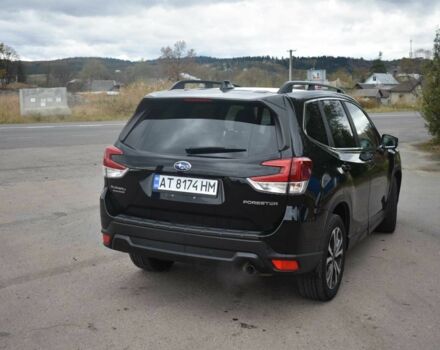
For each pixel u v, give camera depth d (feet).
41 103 83.46
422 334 13.08
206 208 13.42
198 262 13.55
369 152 18.40
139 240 14.17
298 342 12.57
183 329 13.17
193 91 15.24
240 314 14.12
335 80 352.28
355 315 14.15
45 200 27.09
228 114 14.02
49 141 51.88
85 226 22.50
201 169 13.44
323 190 13.78
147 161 14.19
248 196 13.01
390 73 441.68
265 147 13.28
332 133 15.89
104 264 17.90
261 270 13.12
